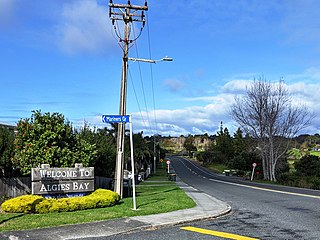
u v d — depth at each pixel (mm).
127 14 18250
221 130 122562
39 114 16969
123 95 17812
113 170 26500
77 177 14164
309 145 94375
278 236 9477
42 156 16406
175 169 99500
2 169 16203
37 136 16828
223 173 86000
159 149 111500
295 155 71312
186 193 22531
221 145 114625
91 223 10539
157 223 10797
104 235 9375
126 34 18141
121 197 17500
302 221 11906
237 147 93812
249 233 9852
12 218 10875
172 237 9289
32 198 12281
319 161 54938
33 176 13195
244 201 18578
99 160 24000
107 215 11664
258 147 56719
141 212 12531
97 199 13281
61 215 11531
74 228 9930
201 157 123312
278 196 21688
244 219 12344
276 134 54906
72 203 12516
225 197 21047
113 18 18156
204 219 12164
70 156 17203
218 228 10602
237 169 75062
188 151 170500
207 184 38500
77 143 18297
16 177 15969
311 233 9875
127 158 42406
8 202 11930
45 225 10070
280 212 14172
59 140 17266
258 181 51125
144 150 64062
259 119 55594
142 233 9805
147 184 38781
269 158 55719
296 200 19016
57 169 13711
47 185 13422
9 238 8750
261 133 55531
